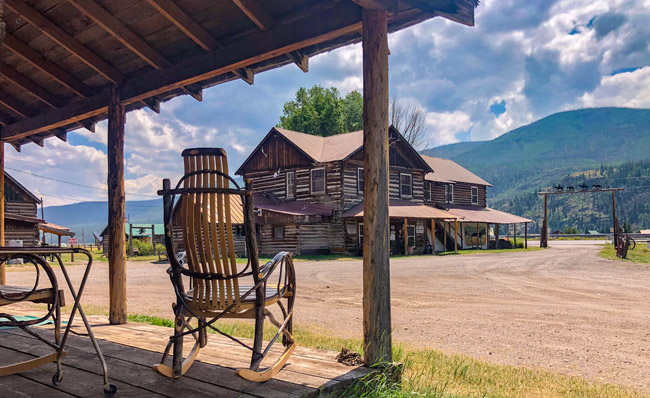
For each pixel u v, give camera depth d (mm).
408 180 30375
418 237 31281
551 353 5457
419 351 5281
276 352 4012
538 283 12797
